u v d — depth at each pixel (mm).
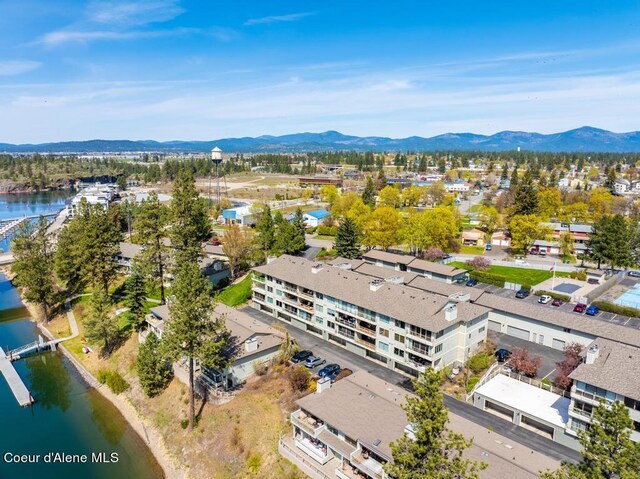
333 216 159625
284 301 82688
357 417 45812
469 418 53344
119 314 91250
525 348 70562
